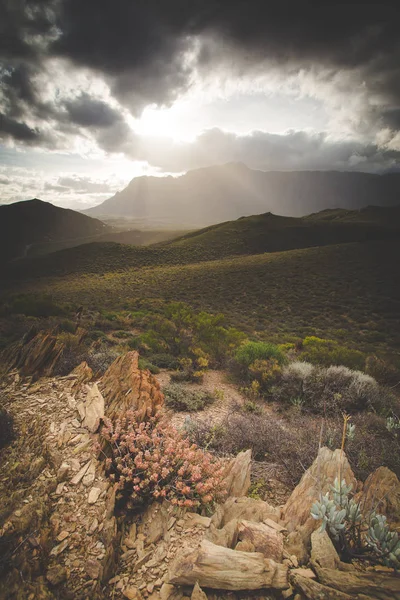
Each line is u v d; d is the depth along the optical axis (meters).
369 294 40.41
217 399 7.78
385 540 2.40
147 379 5.07
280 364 9.37
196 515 3.14
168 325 12.60
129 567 2.62
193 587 2.38
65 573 2.35
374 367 10.20
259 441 5.00
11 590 2.07
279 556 2.65
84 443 3.79
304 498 3.31
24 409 4.56
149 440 3.62
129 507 3.13
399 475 4.10
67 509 2.91
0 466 3.34
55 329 9.79
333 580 2.30
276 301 39.53
